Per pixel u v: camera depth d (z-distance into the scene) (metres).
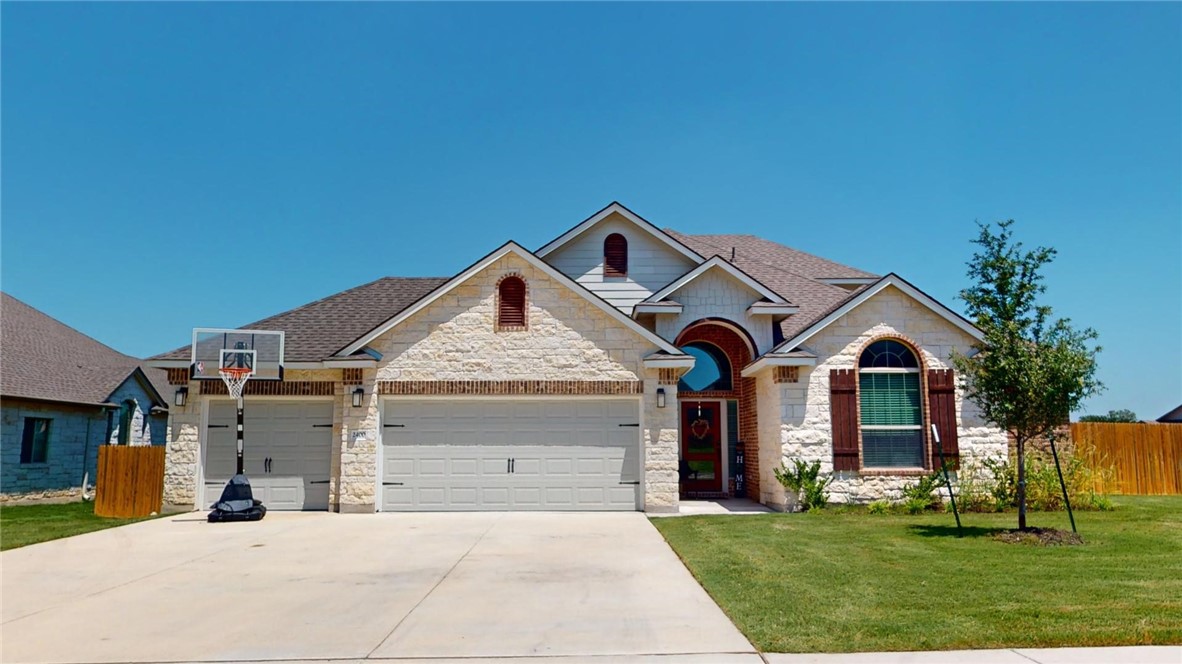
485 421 17.14
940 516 15.49
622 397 17.08
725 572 9.88
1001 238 12.67
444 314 17.20
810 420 16.81
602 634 7.27
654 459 16.78
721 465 20.02
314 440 17.44
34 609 8.41
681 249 20.28
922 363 16.98
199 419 17.44
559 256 20.48
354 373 17.03
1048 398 11.99
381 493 16.88
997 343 12.44
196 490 17.17
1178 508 16.53
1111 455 20.78
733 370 20.08
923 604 8.07
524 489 16.94
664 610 8.16
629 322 17.06
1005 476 16.41
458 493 16.92
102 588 9.47
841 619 7.53
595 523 14.95
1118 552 11.02
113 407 25.31
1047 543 11.80
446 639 7.16
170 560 11.30
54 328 28.69
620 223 20.59
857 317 17.17
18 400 21.59
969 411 16.84
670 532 13.47
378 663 6.51
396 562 10.99
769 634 7.09
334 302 20.14
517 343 17.09
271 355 16.64
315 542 12.83
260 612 8.20
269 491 17.23
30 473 22.17
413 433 17.08
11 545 12.83
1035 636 6.87
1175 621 7.29
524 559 11.16
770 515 15.86
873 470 16.72
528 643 7.01
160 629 7.57
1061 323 12.41
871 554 11.02
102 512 17.14
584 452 17.05
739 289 19.41
